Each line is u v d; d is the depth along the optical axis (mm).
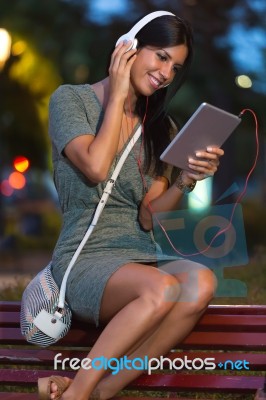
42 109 26828
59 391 5223
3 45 19641
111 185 5590
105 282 5277
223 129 5332
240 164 39531
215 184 27203
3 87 27719
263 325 5715
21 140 30438
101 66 25109
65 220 5707
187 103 23641
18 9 26062
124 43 5570
